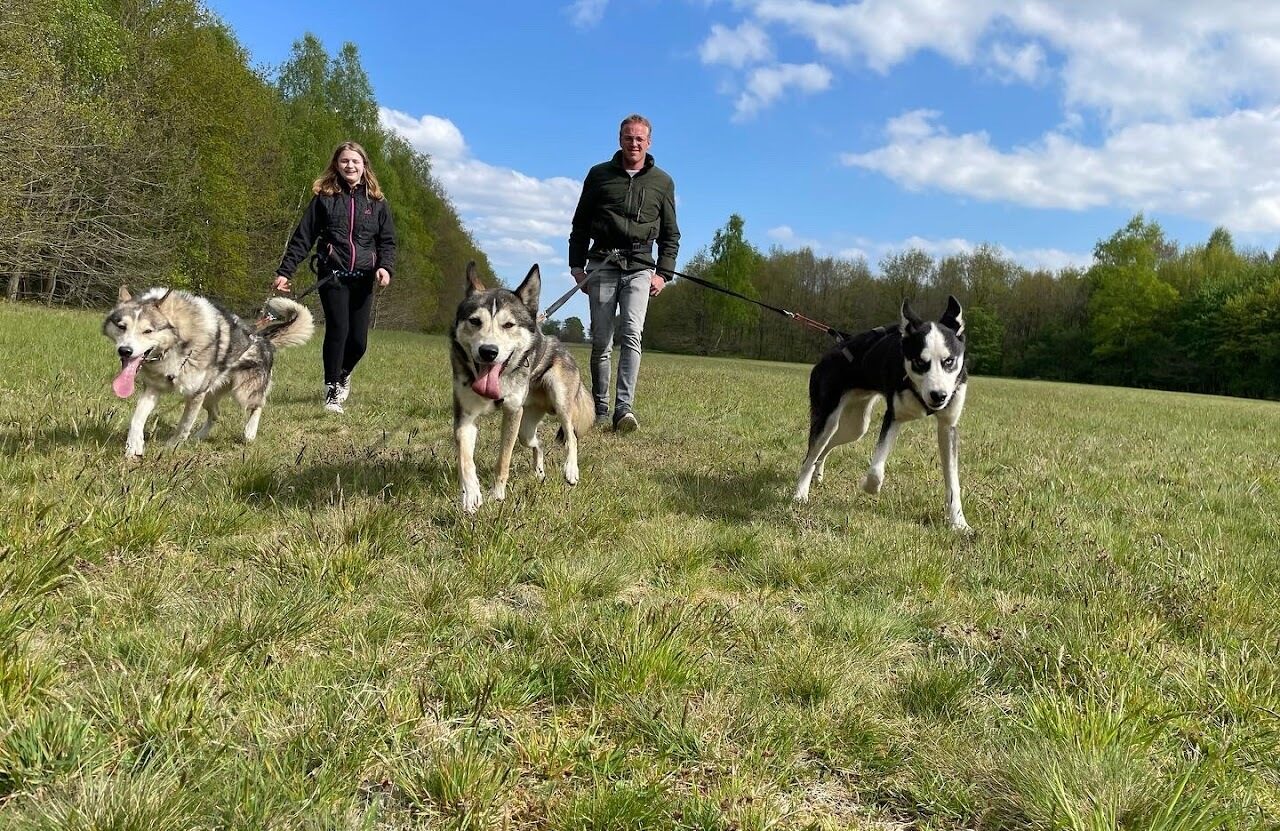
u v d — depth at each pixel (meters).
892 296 63.34
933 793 1.82
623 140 7.02
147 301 4.95
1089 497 5.32
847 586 3.32
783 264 67.12
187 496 3.60
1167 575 3.39
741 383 17.17
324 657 2.24
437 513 3.87
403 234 49.59
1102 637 2.69
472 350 4.10
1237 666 2.43
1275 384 49.50
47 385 6.52
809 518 4.32
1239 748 2.00
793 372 29.67
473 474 4.10
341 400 7.61
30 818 1.45
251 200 30.94
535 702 2.16
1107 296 56.56
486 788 1.68
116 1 25.30
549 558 3.29
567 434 4.99
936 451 7.23
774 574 3.40
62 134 18.67
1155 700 2.23
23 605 2.24
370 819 1.54
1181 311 54.72
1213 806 1.71
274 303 6.41
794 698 2.27
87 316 18.00
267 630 2.30
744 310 61.56
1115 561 3.68
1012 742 2.00
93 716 1.82
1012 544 3.92
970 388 25.44
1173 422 13.05
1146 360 55.53
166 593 2.56
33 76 17.20
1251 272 54.66
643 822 1.63
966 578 3.46
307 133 39.19
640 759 1.88
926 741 2.03
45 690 1.85
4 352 8.52
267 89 32.97
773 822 1.69
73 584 2.53
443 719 1.99
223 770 1.64
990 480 5.86
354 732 1.83
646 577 3.31
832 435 5.35
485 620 2.69
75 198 21.81
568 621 2.60
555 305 5.13
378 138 47.94
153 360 4.95
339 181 7.40
